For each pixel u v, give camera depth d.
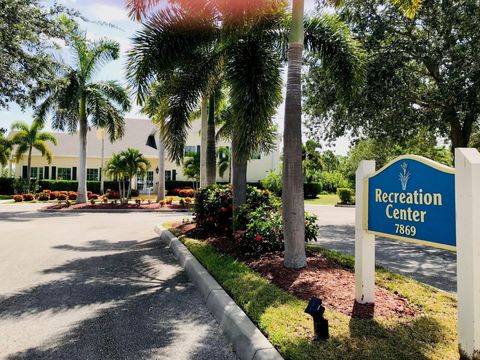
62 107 19.66
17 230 11.76
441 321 3.75
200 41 8.29
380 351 3.09
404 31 12.73
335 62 7.59
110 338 3.72
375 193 4.00
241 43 7.57
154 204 21.92
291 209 5.66
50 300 4.85
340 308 4.07
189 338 3.74
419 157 3.40
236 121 6.99
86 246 8.88
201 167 12.90
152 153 34.12
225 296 4.54
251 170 36.50
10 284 5.57
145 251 8.25
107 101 20.73
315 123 15.30
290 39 5.99
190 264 6.30
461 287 2.93
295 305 4.12
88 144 34.00
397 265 7.09
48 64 12.29
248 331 3.50
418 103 13.08
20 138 28.58
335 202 30.41
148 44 7.87
